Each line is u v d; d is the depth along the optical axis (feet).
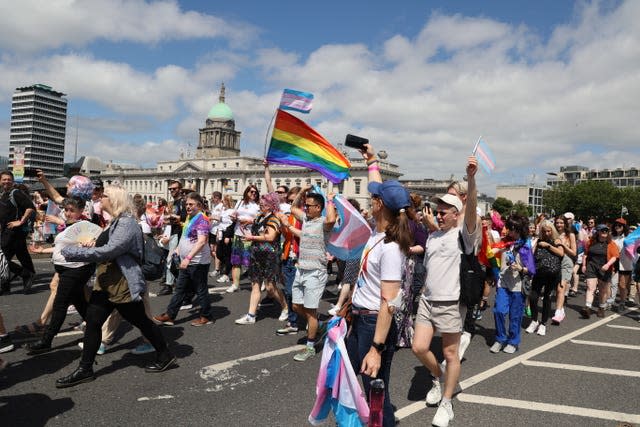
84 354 15.65
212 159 335.47
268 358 19.21
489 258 21.84
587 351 22.45
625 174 465.47
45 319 20.58
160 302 29.37
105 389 15.12
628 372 19.10
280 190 34.14
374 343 10.22
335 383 10.46
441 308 13.82
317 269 19.51
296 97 26.21
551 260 25.46
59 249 18.21
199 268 23.72
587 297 32.14
